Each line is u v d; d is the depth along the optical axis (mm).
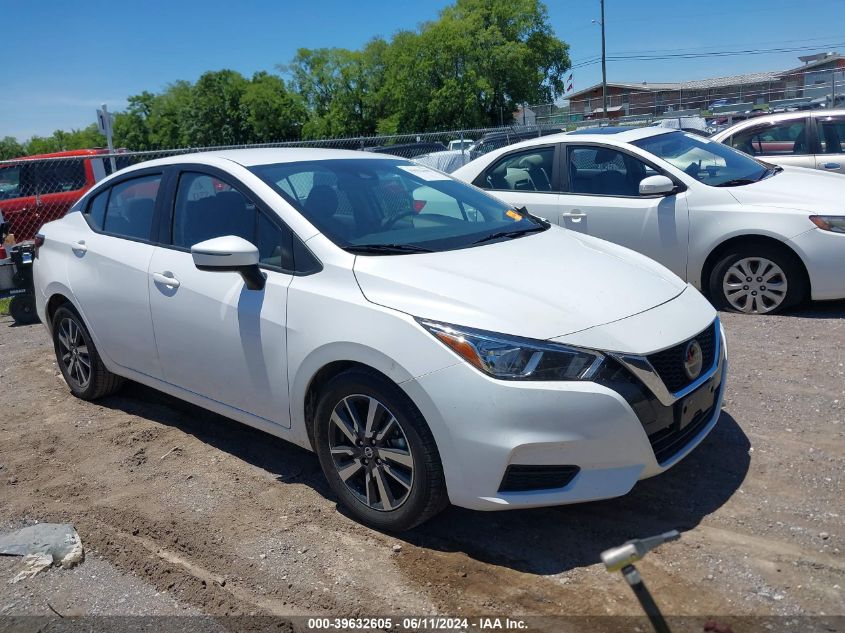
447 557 3180
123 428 4789
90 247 4785
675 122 22047
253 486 3924
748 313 6430
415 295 3236
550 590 2918
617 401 2975
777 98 37000
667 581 2912
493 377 2959
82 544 3451
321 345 3361
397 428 3236
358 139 15977
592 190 7059
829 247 5984
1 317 8883
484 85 51875
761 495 3479
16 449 4578
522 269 3504
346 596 2967
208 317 3914
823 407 4363
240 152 4496
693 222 6492
